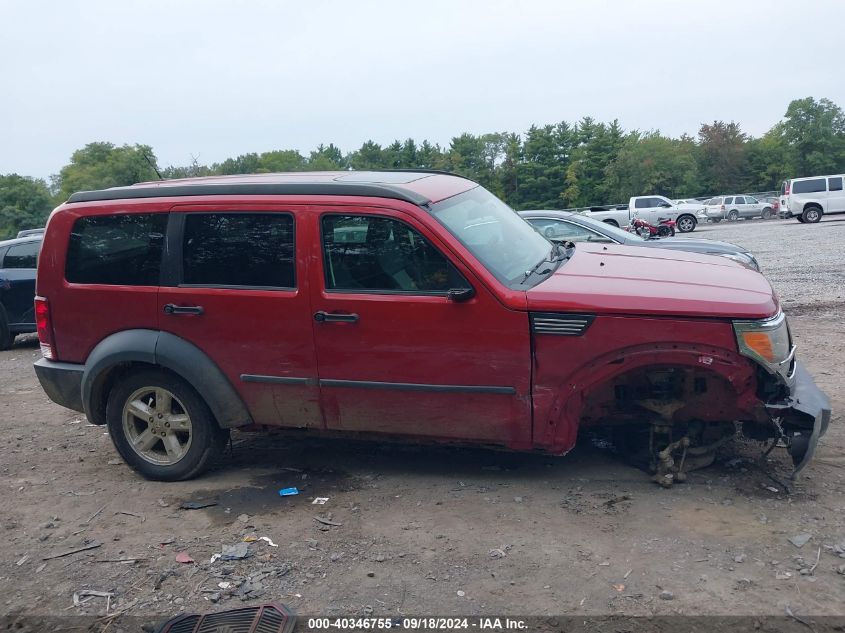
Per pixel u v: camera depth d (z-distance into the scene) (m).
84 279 5.12
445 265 4.41
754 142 79.88
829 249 18.73
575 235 9.40
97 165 75.19
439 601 3.50
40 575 3.97
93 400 5.15
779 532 3.93
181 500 4.83
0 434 6.59
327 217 4.61
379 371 4.54
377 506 4.55
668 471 4.57
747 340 4.07
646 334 4.14
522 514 4.31
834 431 5.31
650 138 75.44
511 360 4.31
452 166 74.19
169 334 4.89
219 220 4.82
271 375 4.76
